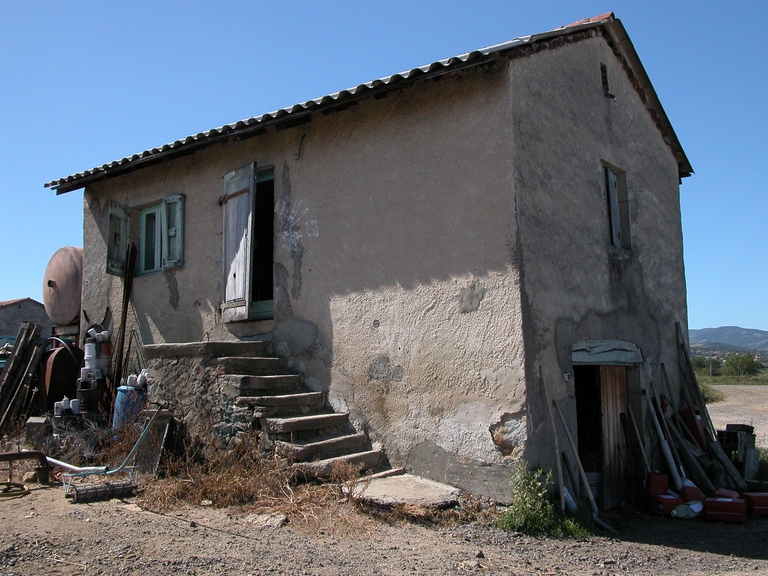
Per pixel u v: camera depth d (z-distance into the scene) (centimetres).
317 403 720
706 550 556
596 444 738
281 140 814
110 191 1023
